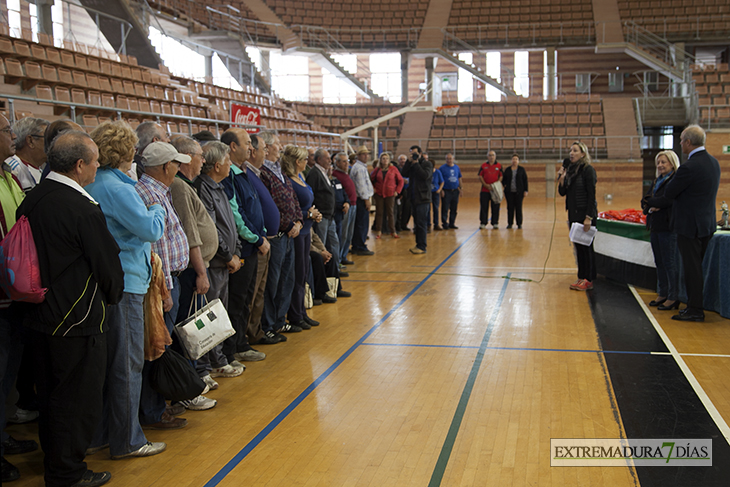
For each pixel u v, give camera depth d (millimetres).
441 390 3570
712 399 3363
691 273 4906
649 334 4660
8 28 10258
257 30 21797
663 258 5387
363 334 4805
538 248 9117
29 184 3148
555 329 4848
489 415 3199
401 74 23359
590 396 3439
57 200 2393
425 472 2615
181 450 2883
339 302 5938
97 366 2516
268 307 4617
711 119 18672
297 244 4855
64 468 2455
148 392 3105
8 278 2318
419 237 8883
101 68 12023
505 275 7133
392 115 17594
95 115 10070
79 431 2475
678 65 21469
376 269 7656
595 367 3926
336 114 21594
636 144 19438
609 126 19984
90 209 2441
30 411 3314
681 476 2549
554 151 19766
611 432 2977
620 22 22016
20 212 2438
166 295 2992
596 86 25484
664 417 3141
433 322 5117
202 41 20000
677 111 20219
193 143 3391
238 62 20344
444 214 11648
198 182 3584
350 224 7969
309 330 4953
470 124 20969
